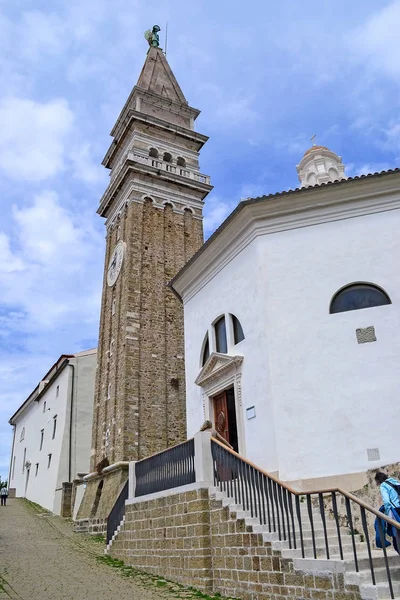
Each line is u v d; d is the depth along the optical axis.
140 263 28.14
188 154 34.38
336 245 13.87
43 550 17.05
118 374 26.02
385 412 11.93
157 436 24.09
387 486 8.47
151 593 10.05
